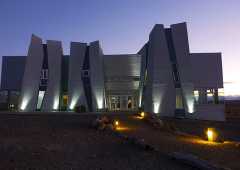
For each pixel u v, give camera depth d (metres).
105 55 49.28
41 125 24.00
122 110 47.22
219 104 41.06
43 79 44.94
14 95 48.03
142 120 30.36
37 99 43.81
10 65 48.31
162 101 40.19
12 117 30.39
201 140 18.20
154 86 40.50
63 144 14.37
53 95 44.22
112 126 22.55
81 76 45.53
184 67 41.47
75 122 26.64
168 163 10.00
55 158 10.77
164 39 42.31
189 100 40.41
